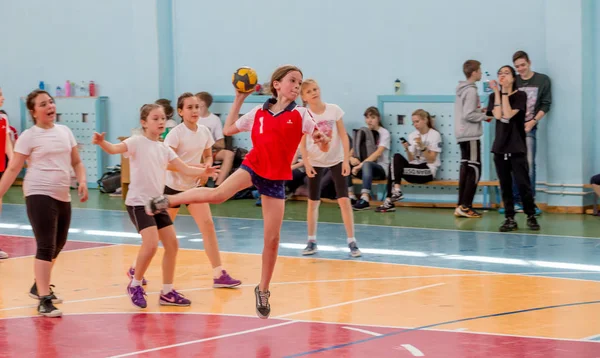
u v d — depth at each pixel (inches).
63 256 403.9
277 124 247.0
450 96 591.5
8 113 803.4
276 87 249.8
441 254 401.1
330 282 339.3
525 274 349.1
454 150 593.6
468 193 536.1
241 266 376.2
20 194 708.0
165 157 302.8
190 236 468.4
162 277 325.7
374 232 476.7
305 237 460.1
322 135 248.7
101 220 538.9
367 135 603.2
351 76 638.5
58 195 288.0
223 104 683.4
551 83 547.2
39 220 284.5
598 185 527.2
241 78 264.1
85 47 754.2
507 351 232.7
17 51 793.6
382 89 627.5
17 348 243.4
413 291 319.3
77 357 233.0
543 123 559.5
